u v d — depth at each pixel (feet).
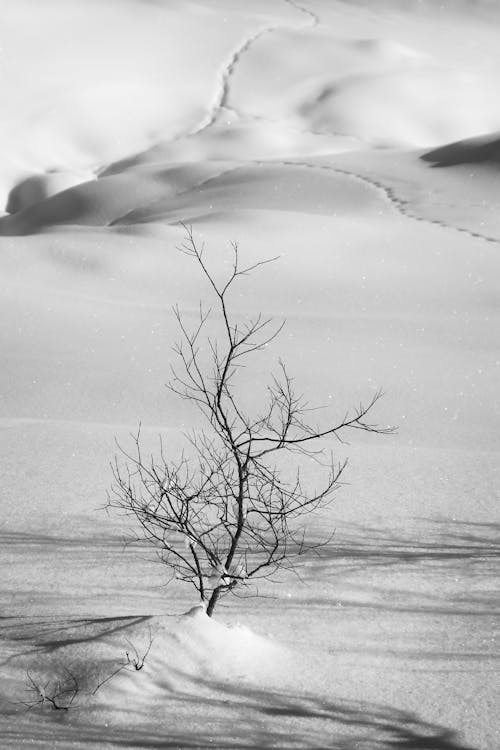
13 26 351.67
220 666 13.46
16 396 45.78
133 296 74.08
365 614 16.48
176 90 327.88
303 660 14.12
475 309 74.64
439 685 13.44
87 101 308.81
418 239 98.58
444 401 45.52
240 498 16.15
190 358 53.57
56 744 11.41
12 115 295.07
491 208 131.34
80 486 25.35
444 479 27.27
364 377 49.67
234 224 99.55
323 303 74.84
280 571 18.76
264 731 11.85
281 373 50.06
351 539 21.18
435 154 170.30
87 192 180.04
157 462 28.60
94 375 49.57
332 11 474.49
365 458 30.09
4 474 26.45
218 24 389.80
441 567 19.27
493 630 15.75
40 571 18.57
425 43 435.94
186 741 11.54
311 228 99.09
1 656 13.34
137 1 398.21
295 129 305.32
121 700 12.40
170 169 185.16
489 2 515.09
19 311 63.26
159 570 18.66
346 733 11.93
